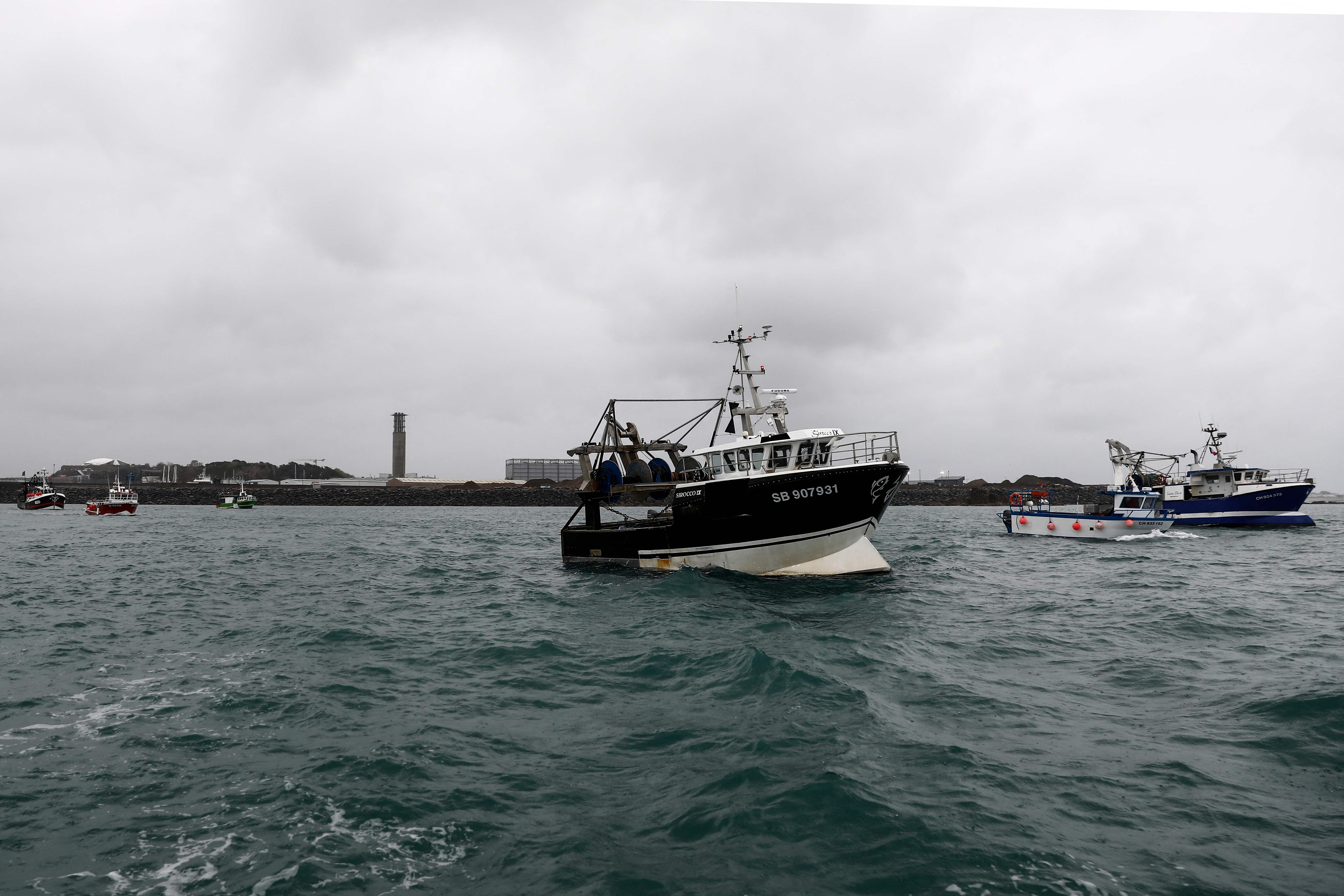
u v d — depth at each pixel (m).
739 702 9.75
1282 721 8.58
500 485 164.25
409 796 6.82
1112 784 6.93
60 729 8.84
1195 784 6.90
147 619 16.67
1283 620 15.57
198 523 68.75
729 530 22.84
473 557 33.69
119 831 6.17
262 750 8.11
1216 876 5.31
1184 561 28.89
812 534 22.31
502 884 5.33
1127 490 42.12
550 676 11.42
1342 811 6.32
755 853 5.70
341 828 6.21
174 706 9.80
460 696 10.27
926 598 19.08
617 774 7.36
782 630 14.59
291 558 32.34
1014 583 22.38
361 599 20.05
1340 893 5.06
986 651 12.88
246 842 5.96
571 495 137.38
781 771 7.25
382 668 11.98
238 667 12.05
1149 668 11.44
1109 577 23.70
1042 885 5.20
